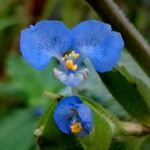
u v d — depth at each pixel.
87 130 0.15
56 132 0.16
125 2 0.30
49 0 0.29
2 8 0.30
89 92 0.18
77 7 0.29
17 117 0.24
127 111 0.18
